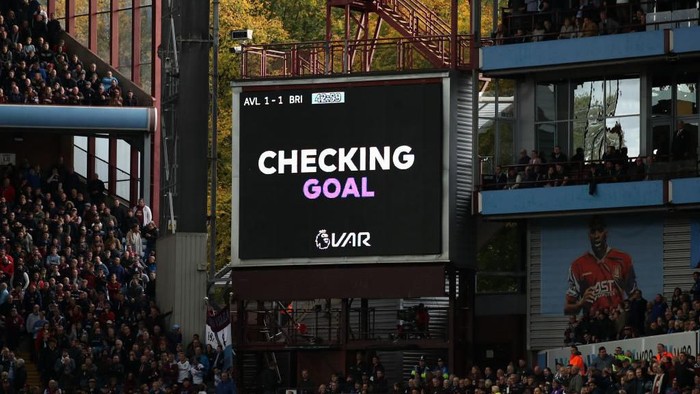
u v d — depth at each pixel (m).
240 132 77.81
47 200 83.00
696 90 74.94
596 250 75.94
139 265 82.75
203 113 81.12
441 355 79.50
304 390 74.25
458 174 76.44
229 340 74.62
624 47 74.38
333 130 76.94
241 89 77.94
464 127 76.88
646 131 75.44
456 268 76.12
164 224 81.81
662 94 75.44
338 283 76.31
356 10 83.19
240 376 77.62
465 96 77.00
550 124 77.31
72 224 81.81
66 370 73.69
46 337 74.38
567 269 76.50
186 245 80.31
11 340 75.44
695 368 60.81
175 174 81.00
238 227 77.62
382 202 76.19
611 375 64.25
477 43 77.06
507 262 79.00
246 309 78.19
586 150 76.62
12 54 87.12
